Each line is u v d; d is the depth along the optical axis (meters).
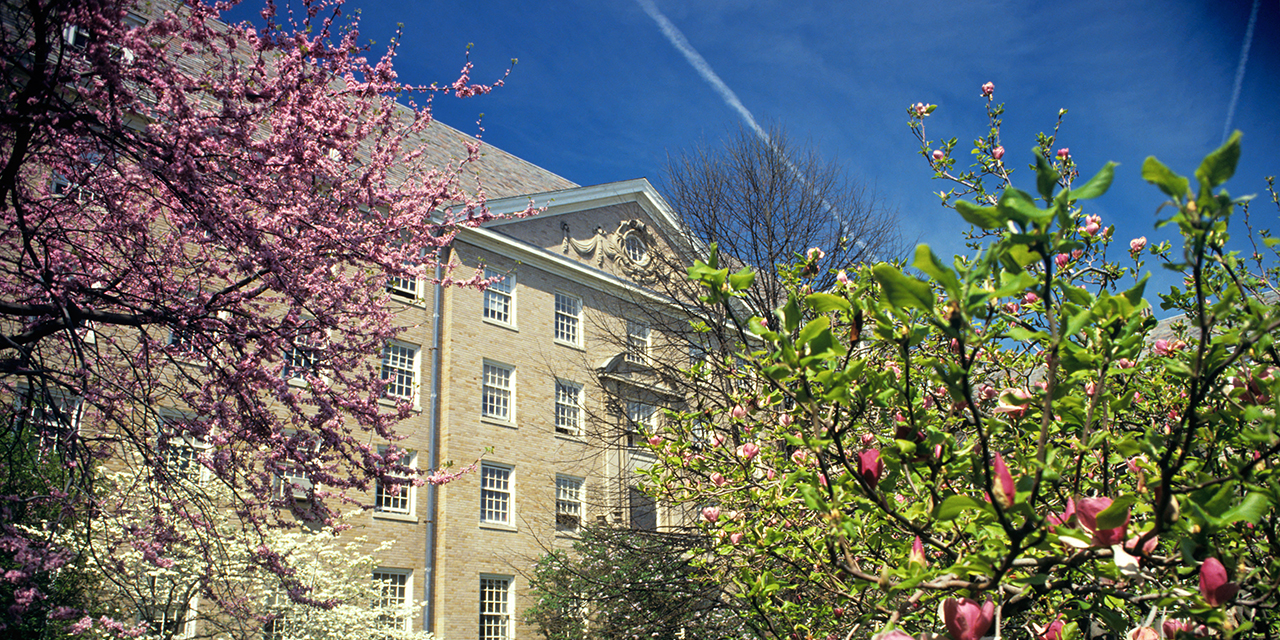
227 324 9.68
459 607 21.31
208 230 9.22
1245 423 2.78
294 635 16.34
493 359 24.39
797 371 2.31
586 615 19.73
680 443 7.29
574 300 27.88
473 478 22.67
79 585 12.32
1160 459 2.12
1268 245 2.46
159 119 9.17
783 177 18.72
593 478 25.55
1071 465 3.29
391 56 9.95
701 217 19.36
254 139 9.41
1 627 8.88
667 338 20.28
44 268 8.96
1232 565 2.31
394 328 11.85
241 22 8.75
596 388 26.45
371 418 11.36
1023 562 2.31
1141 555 2.13
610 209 30.12
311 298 10.71
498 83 10.36
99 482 12.37
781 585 5.21
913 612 3.38
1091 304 2.39
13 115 7.56
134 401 10.54
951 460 2.64
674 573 15.86
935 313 1.89
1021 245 1.84
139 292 10.59
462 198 12.45
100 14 7.51
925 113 8.06
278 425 10.52
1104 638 3.30
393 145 11.34
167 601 13.87
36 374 8.87
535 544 23.58
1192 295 4.97
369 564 19.64
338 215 10.54
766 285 16.33
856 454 2.48
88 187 9.66
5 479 10.84
